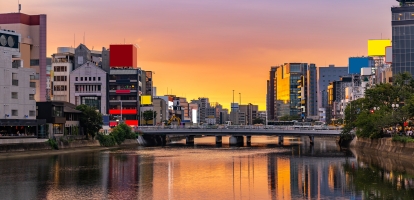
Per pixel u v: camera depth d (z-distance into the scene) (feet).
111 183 363.76
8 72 597.11
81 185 354.74
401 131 595.88
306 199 302.25
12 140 560.20
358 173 403.54
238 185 355.15
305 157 556.92
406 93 601.62
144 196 314.96
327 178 381.81
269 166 466.29
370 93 621.31
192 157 561.84
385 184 347.15
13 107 601.62
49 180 376.68
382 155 560.61
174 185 355.56
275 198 307.17
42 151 590.96
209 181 374.02
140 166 465.88
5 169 437.99
